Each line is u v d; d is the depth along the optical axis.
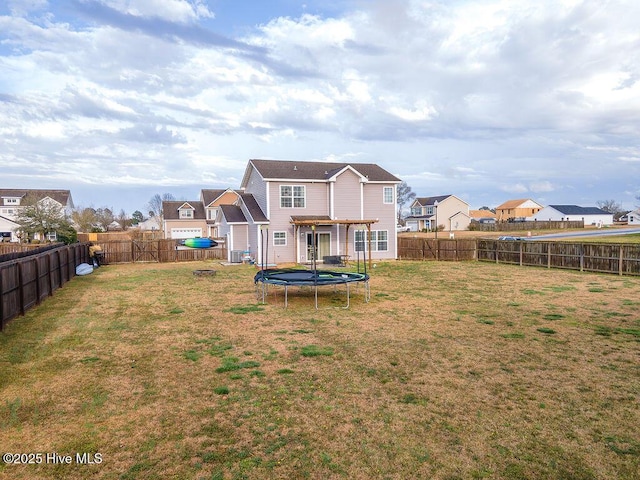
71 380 6.52
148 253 28.11
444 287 15.98
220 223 31.34
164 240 28.42
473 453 4.43
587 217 82.94
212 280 18.41
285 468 4.16
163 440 4.70
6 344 8.41
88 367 7.10
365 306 12.41
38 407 5.55
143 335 9.18
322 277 13.25
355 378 6.56
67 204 59.94
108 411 5.44
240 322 10.43
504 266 23.38
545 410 5.43
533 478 4.00
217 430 4.92
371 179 27.02
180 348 8.21
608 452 4.44
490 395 5.90
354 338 8.88
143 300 13.49
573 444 4.59
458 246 26.77
